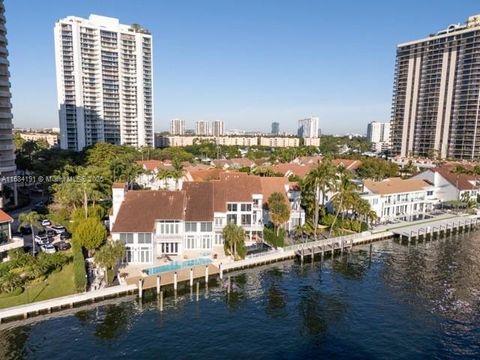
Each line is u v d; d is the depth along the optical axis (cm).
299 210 7838
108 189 8856
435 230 8044
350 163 14725
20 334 3903
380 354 3703
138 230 5584
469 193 10706
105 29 18188
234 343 3853
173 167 12888
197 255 6041
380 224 8475
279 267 6025
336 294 5059
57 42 17488
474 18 19212
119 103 19212
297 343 3875
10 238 5478
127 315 4378
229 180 7362
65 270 5247
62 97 17825
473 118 18788
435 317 4444
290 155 18712
